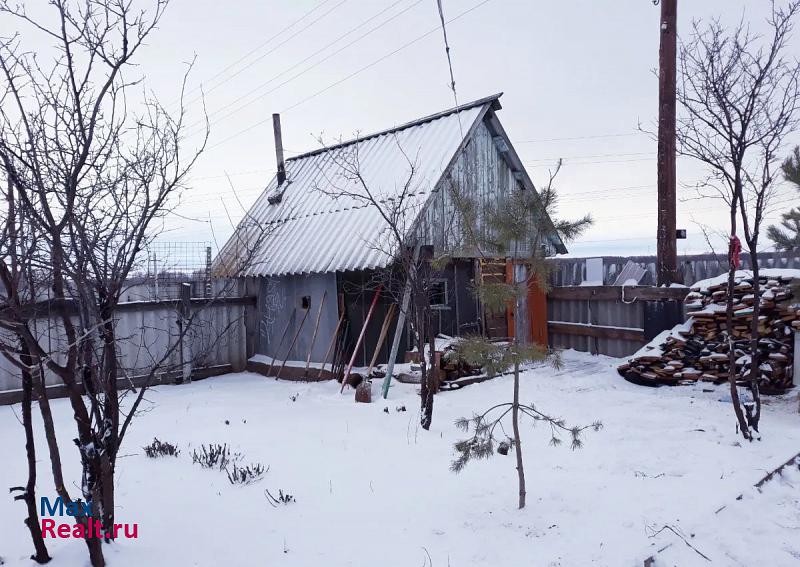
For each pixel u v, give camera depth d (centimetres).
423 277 760
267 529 434
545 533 415
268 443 668
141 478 546
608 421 733
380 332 1123
